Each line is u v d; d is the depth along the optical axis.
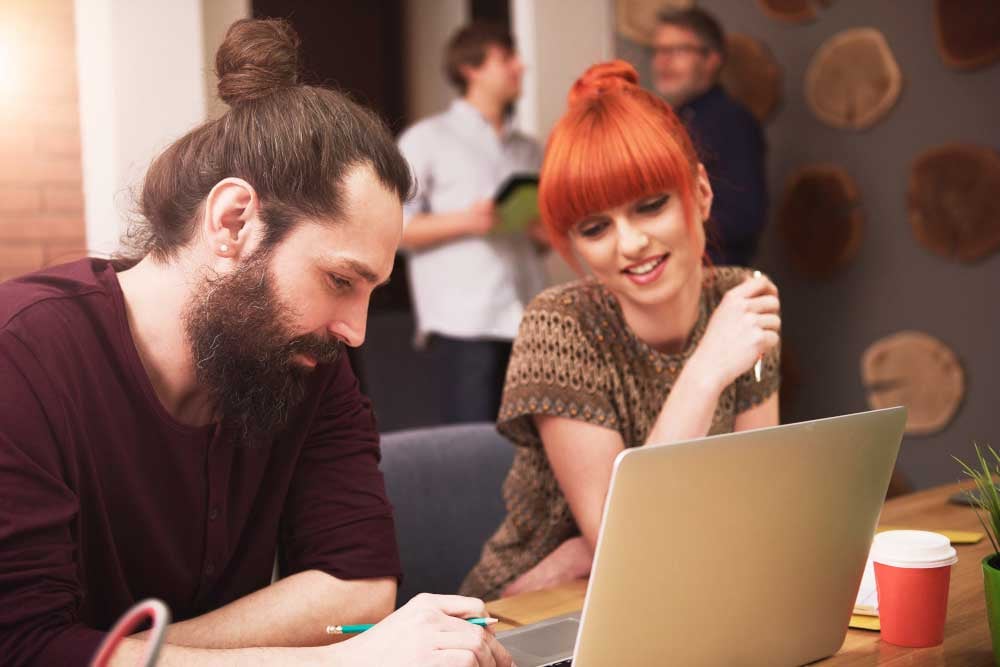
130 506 1.22
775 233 4.14
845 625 1.14
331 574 1.34
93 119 3.40
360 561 1.36
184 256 1.17
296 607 1.29
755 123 3.67
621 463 0.89
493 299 3.76
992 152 3.59
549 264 4.53
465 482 1.83
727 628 1.03
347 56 5.34
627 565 0.93
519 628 1.26
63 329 1.15
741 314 1.50
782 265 4.13
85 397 1.16
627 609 0.95
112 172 3.37
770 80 4.10
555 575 1.60
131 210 1.26
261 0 5.05
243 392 1.16
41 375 1.11
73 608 1.08
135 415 1.20
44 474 1.07
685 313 1.61
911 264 3.80
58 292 1.17
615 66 1.56
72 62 3.40
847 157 3.94
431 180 3.82
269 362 1.14
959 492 1.82
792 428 1.00
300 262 1.11
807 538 1.06
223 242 1.12
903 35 3.78
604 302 1.63
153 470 1.23
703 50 3.65
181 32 3.45
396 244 1.16
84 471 1.16
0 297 1.15
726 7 4.22
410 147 3.80
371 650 1.05
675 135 1.52
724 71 4.21
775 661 1.08
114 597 1.23
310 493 1.40
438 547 1.79
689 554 0.97
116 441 1.19
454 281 3.77
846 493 1.08
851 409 3.98
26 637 1.02
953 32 3.64
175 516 1.26
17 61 3.33
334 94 1.17
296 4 5.15
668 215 1.50
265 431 1.22
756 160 3.62
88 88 3.40
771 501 1.01
